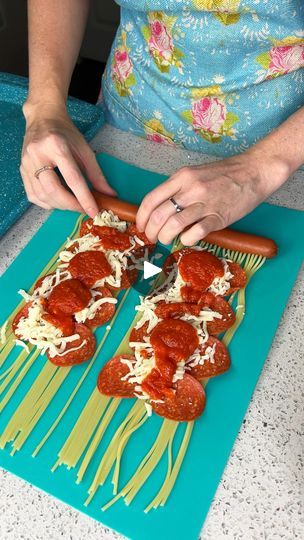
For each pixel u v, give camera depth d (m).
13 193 0.54
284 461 0.36
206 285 0.44
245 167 0.46
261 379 0.40
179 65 0.53
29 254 0.49
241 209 0.45
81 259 0.46
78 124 0.61
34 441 0.37
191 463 0.36
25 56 1.39
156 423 0.38
